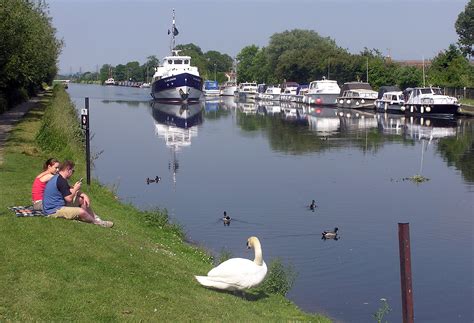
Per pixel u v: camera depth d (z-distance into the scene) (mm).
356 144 47562
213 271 11961
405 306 8898
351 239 20688
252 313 11250
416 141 49219
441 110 69312
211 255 17812
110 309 9586
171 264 12703
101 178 31500
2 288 9578
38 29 52219
